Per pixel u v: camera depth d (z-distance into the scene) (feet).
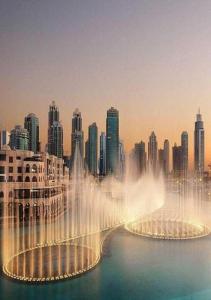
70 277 140.05
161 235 213.66
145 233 219.82
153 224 259.19
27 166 271.90
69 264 155.74
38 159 279.49
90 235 220.02
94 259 164.35
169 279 140.97
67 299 120.78
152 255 173.99
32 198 272.72
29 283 134.10
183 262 163.12
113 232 230.07
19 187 270.87
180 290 129.80
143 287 132.77
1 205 266.77
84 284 134.92
